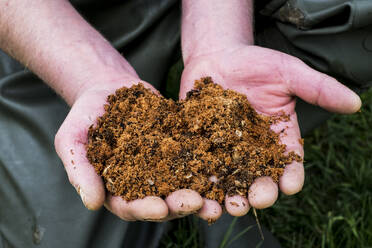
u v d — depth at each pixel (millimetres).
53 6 497
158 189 405
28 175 525
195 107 456
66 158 414
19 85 542
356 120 667
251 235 540
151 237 543
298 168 430
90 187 397
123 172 413
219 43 507
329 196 609
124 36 552
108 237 515
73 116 435
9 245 527
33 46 487
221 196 412
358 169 625
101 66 485
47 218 516
